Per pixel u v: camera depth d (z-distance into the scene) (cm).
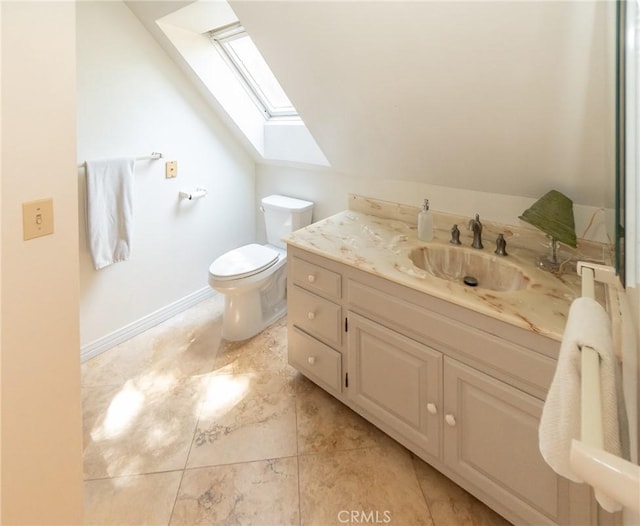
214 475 150
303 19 139
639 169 62
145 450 161
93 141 203
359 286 156
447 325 129
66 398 111
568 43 102
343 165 229
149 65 223
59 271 105
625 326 73
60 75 99
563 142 132
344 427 175
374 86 152
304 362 193
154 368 217
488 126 142
